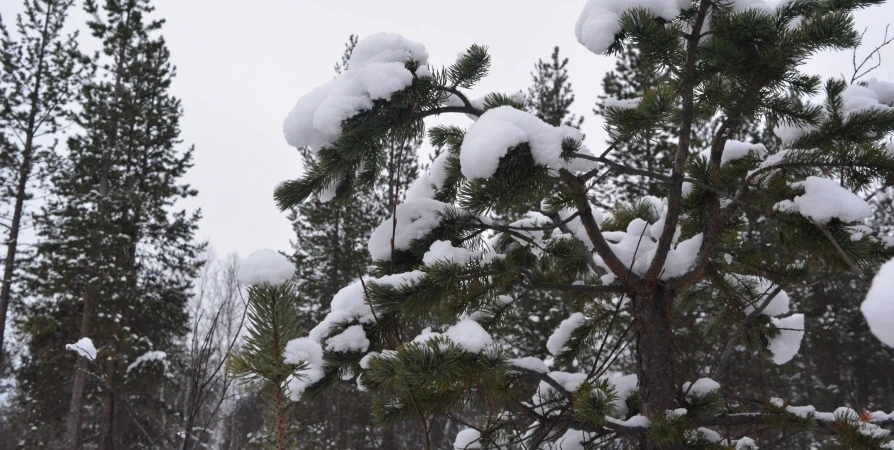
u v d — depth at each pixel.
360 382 2.28
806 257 2.59
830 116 2.44
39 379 12.21
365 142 2.44
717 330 3.31
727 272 2.98
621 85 10.74
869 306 0.77
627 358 7.57
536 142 2.06
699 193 2.75
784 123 2.49
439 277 2.16
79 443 11.65
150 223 14.39
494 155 1.98
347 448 9.66
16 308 13.45
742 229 3.00
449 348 1.77
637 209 3.43
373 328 2.36
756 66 2.29
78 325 12.27
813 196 2.17
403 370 1.69
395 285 2.21
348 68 2.48
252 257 1.40
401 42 2.49
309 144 2.45
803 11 2.31
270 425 1.42
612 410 1.95
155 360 11.55
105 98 15.02
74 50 15.34
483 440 2.43
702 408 2.36
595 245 2.49
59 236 13.20
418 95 2.44
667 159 9.02
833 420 2.19
